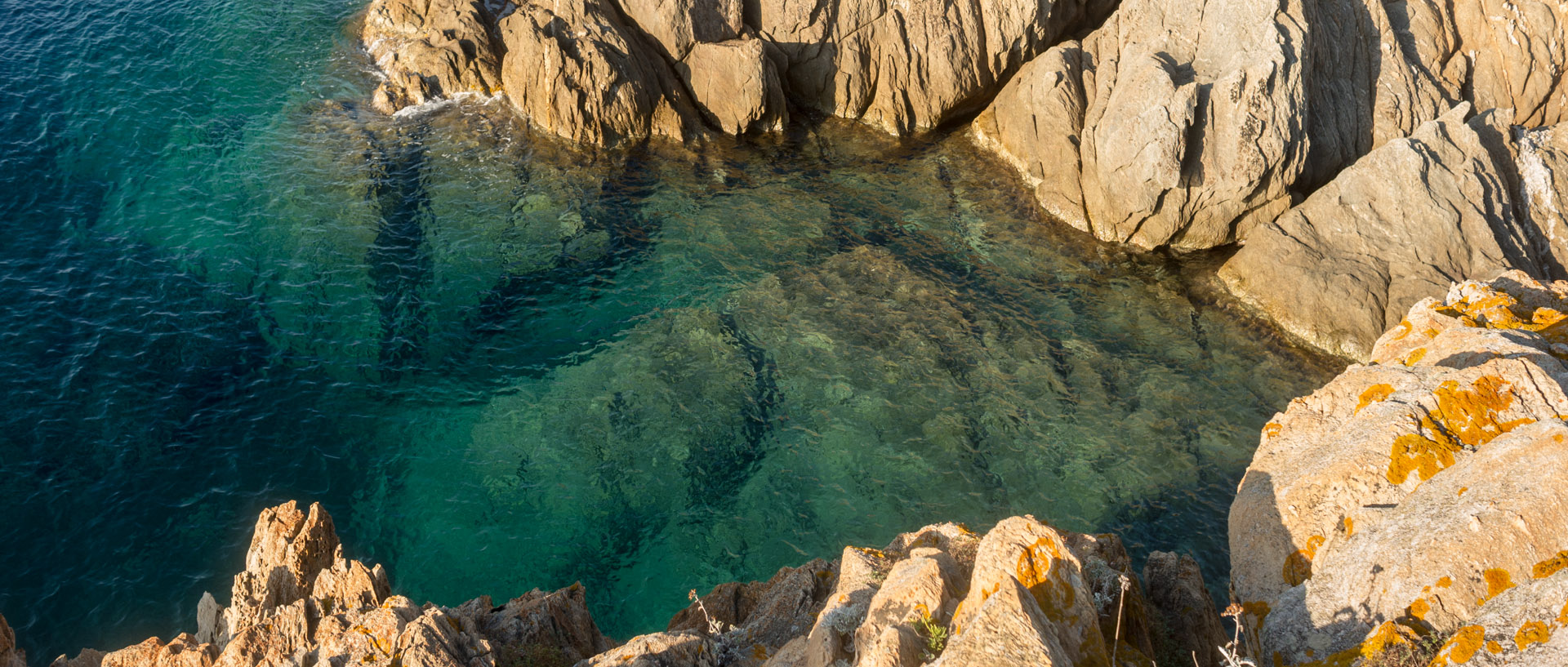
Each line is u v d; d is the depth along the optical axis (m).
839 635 12.81
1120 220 35.97
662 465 27.05
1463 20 37.44
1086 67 39.16
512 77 41.28
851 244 35.88
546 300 32.56
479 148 39.31
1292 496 13.38
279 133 38.78
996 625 9.75
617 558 24.66
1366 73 36.06
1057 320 32.62
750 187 38.94
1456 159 32.50
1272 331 32.38
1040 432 28.20
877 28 42.03
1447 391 13.49
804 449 27.62
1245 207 34.69
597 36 40.28
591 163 39.31
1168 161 33.56
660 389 29.39
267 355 29.38
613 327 31.67
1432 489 12.09
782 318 32.22
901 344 31.27
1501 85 37.09
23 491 24.59
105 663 16.53
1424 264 31.52
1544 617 9.26
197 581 23.22
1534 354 14.24
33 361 27.95
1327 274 31.84
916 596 11.96
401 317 31.25
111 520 24.31
